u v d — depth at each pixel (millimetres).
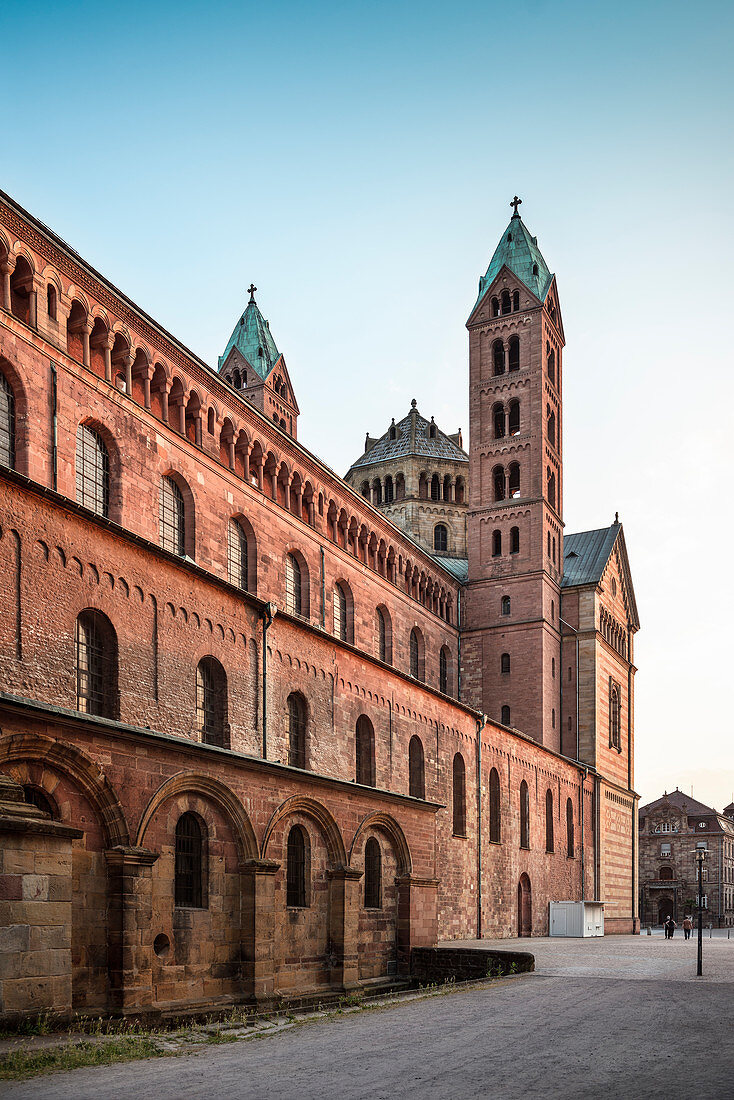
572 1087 17703
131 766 26938
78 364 40562
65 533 31641
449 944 56688
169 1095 16641
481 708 84938
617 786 93188
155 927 27328
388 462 102000
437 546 100500
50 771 24750
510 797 70312
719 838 170875
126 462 43125
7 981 21344
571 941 66688
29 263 38344
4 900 21453
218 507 50188
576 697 88125
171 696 35812
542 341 88438
